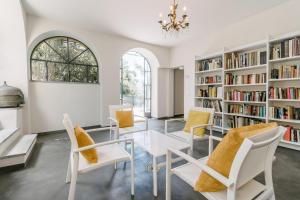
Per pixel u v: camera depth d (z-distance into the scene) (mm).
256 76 3338
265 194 1081
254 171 1047
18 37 3406
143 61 6258
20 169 2164
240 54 3641
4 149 2342
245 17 3652
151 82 6293
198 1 3004
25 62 3512
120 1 3049
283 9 3109
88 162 1523
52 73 4141
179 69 6562
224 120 3934
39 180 1899
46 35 3967
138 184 1830
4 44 3326
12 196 1607
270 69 3102
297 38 2770
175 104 6656
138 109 6336
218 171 1008
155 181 1639
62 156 2617
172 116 6391
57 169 2172
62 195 1629
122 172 2082
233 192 894
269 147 1084
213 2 3043
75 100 4422
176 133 2588
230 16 3594
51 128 4098
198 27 4180
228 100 3865
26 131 3586
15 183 1832
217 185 1042
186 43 5375
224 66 3879
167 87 6270
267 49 3037
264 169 1152
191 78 5242
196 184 1116
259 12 3436
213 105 4227
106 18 3729
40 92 3936
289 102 3074
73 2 3107
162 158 2518
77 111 4465
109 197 1600
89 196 1609
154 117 6227
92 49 4652
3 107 3027
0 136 2477
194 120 2600
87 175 2004
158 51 5762
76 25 4082
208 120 2484
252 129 1147
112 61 4793
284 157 2551
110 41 4727
